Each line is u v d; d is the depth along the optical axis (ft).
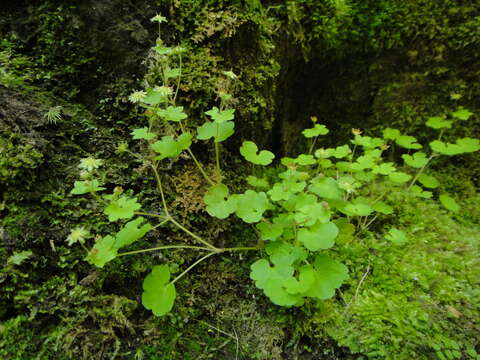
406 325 0.58
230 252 0.70
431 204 0.87
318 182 0.70
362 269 0.69
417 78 0.96
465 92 0.94
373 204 0.75
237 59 0.75
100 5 0.65
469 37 0.89
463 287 0.65
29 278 0.49
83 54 0.65
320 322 0.59
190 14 0.69
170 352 0.55
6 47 0.61
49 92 0.61
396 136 0.87
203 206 0.67
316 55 0.95
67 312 0.51
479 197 0.92
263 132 0.86
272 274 0.55
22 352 0.46
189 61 0.69
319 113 1.04
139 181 0.64
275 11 0.83
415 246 0.75
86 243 0.55
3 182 0.51
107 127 0.65
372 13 0.90
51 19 0.63
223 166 0.76
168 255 0.62
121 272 0.57
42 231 0.52
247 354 0.58
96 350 0.51
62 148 0.59
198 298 0.62
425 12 0.89
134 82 0.67
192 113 0.69
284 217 0.66
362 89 1.00
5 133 0.53
